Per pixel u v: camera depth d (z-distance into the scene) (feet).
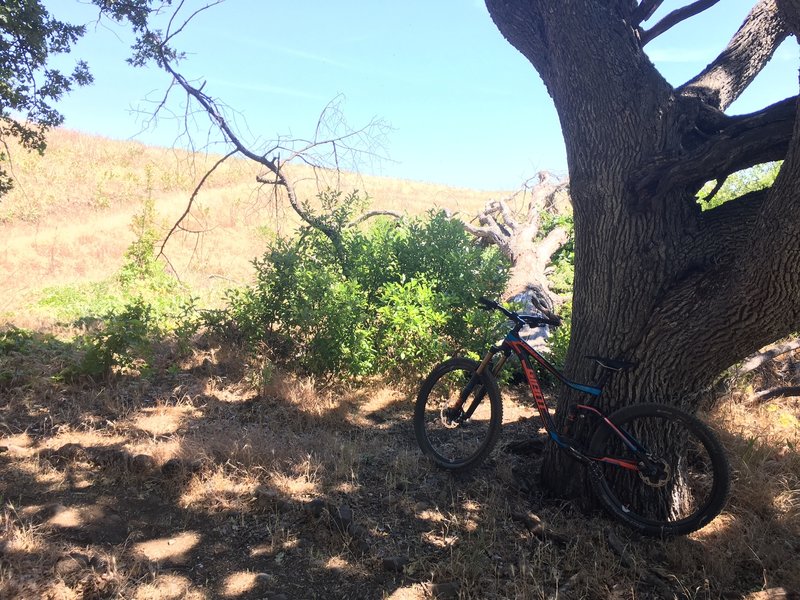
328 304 18.16
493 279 20.43
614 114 10.63
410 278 20.61
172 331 23.17
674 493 10.89
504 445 14.17
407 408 17.25
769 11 12.42
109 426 14.16
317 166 22.93
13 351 18.67
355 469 12.68
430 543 10.09
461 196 100.27
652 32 11.41
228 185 81.71
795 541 10.25
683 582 9.18
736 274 9.35
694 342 10.16
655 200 10.46
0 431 13.51
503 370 18.45
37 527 9.53
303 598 8.64
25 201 64.39
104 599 8.22
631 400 10.87
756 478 11.96
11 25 20.24
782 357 19.81
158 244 49.62
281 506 10.82
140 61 20.49
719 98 11.53
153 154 98.37
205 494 11.23
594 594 8.95
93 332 22.85
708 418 15.31
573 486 11.55
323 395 17.28
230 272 44.11
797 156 8.16
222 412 15.71
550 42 11.50
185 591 8.60
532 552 9.94
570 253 33.99
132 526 10.17
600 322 11.32
